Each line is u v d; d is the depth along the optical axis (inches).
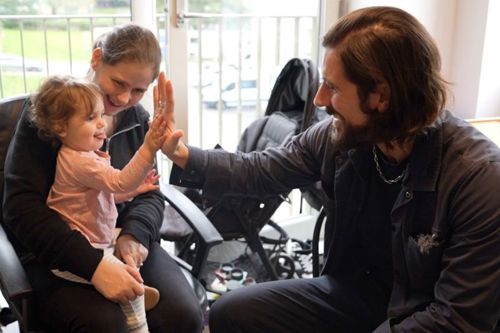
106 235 54.2
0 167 58.4
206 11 103.5
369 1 99.9
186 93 93.9
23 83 111.7
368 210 55.7
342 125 49.3
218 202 80.1
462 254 45.3
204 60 108.0
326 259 61.8
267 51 113.1
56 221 50.3
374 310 57.8
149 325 52.9
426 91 45.4
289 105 92.2
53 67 111.3
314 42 111.4
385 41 44.7
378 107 46.6
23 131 52.4
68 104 48.5
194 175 60.1
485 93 100.3
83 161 50.2
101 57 52.9
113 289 49.2
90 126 49.8
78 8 107.9
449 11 100.9
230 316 58.4
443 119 50.1
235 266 99.0
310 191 82.5
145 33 53.4
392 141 48.6
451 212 47.1
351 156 54.2
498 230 43.7
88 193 51.9
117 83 52.9
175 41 90.5
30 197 50.8
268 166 61.3
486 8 96.0
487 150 47.7
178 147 58.3
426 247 48.5
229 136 116.0
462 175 46.5
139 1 85.7
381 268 58.1
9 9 106.7
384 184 54.0
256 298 59.0
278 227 101.3
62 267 50.1
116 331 49.0
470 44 99.8
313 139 60.8
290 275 96.7
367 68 44.8
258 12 109.2
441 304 46.3
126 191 51.1
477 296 44.3
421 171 48.5
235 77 112.3
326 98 49.3
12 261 47.9
